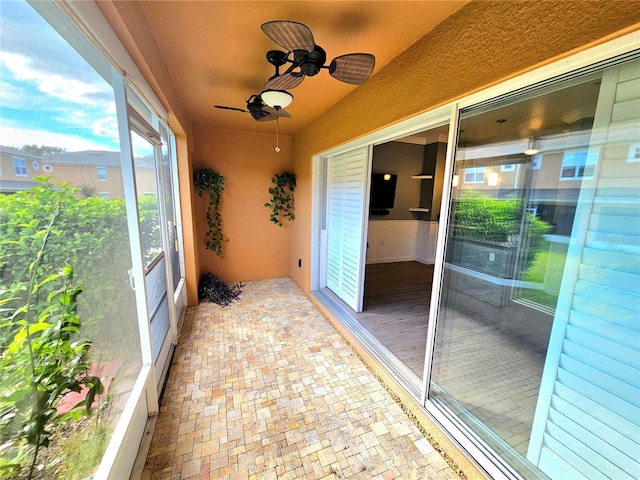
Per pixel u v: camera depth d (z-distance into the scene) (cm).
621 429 92
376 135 215
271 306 351
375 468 143
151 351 166
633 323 87
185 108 294
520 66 108
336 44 167
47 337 80
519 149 120
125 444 126
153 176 213
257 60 188
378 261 559
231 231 427
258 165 424
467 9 128
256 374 216
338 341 269
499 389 137
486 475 132
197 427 165
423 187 561
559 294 109
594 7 86
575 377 105
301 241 409
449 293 161
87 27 92
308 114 316
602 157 92
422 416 169
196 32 154
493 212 135
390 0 126
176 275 320
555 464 114
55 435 86
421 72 160
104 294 116
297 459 146
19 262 70
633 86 83
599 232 95
